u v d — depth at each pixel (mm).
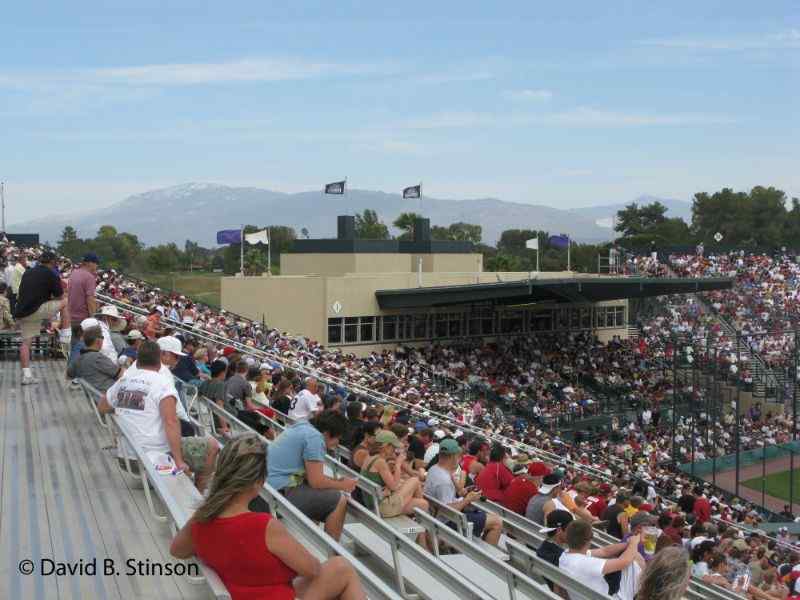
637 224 137125
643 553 11016
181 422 9891
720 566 13898
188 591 6457
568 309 62469
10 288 18844
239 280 51688
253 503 8367
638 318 66812
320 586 5395
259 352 24438
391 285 52312
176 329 21766
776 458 47906
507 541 8484
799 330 50406
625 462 38906
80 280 14625
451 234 148250
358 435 12125
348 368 34781
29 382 15742
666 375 57656
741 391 52000
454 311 55344
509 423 44375
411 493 10438
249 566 4977
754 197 134625
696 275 66875
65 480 9492
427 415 25516
